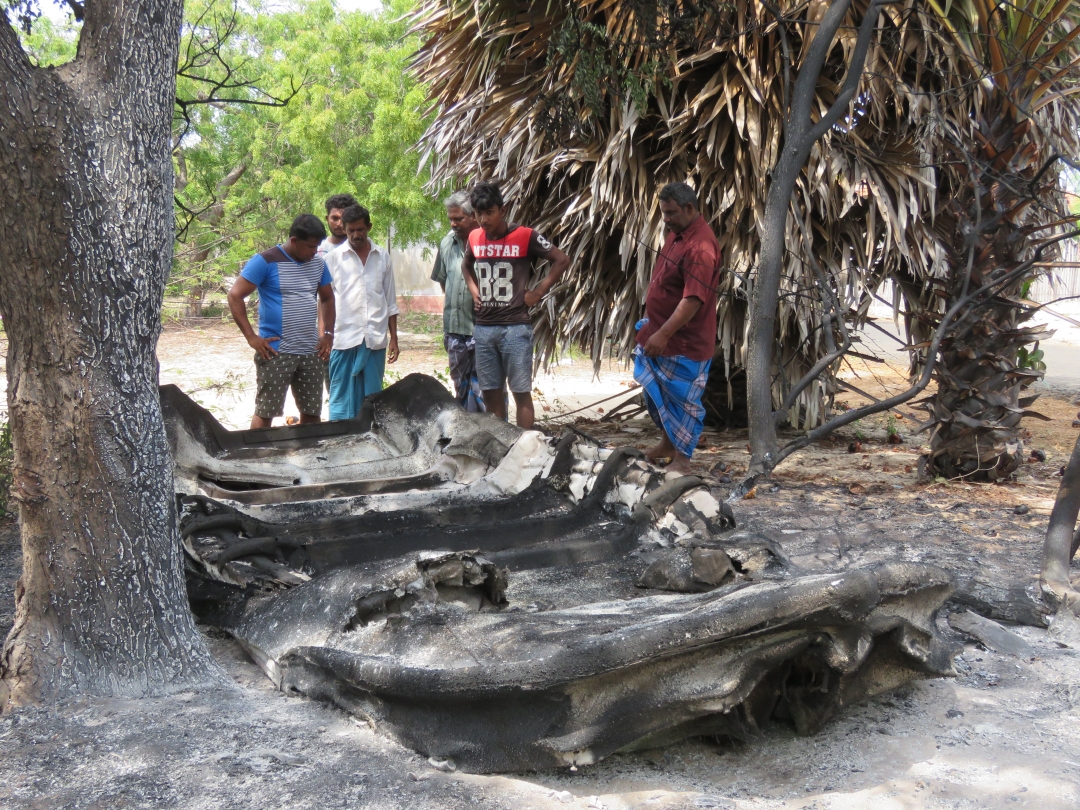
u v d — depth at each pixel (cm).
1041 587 397
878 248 706
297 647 312
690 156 705
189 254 1373
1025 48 550
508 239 654
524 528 418
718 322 712
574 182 768
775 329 723
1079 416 629
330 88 1388
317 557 389
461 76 841
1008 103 566
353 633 308
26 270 289
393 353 745
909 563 298
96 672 309
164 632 318
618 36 501
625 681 258
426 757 272
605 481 439
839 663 273
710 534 388
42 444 301
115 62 294
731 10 555
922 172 662
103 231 293
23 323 295
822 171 652
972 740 288
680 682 260
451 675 262
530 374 676
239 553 372
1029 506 582
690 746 286
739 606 260
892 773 268
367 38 1434
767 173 659
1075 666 348
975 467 645
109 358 302
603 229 735
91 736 282
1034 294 1417
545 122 670
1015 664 349
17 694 305
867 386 1093
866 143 702
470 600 329
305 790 254
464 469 511
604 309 762
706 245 573
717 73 670
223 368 1223
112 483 306
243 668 345
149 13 299
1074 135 662
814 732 288
